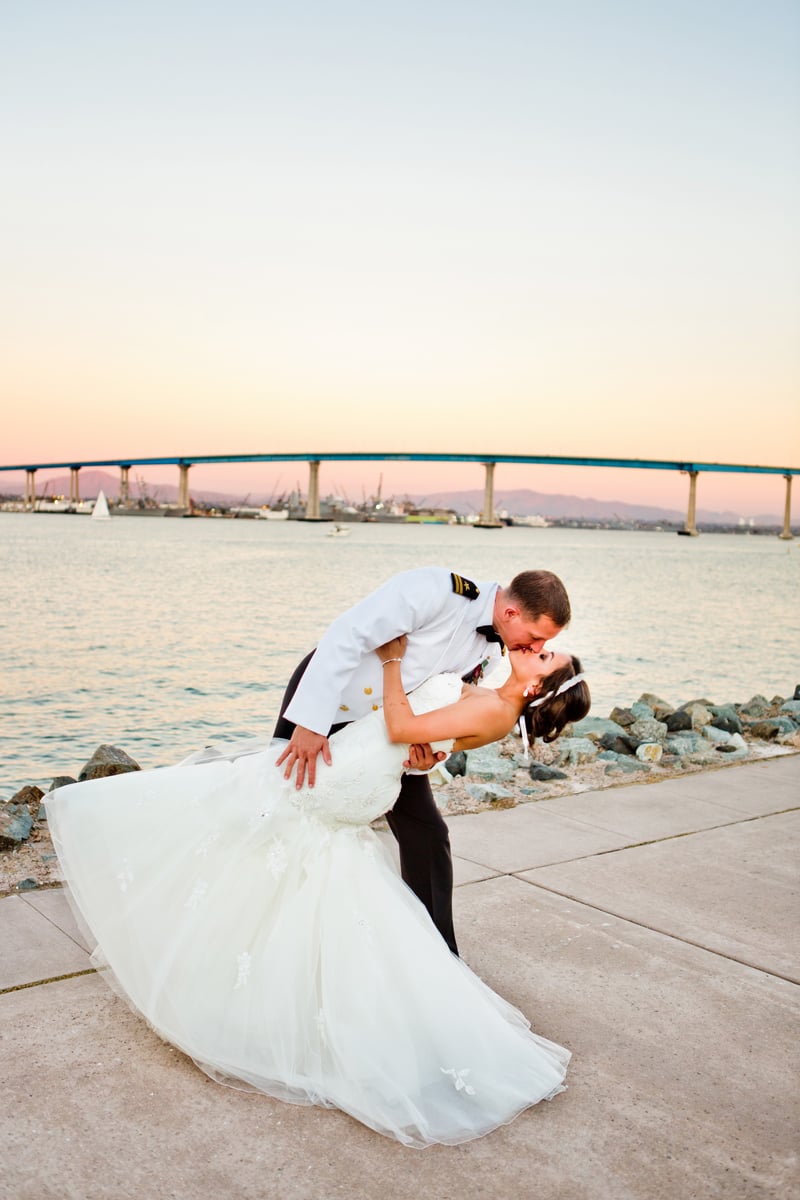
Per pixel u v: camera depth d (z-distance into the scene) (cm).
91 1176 216
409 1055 250
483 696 275
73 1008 291
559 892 398
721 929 367
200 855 268
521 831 479
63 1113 239
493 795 532
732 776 611
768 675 1967
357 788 266
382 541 14388
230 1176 219
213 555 7544
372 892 267
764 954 346
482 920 367
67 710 1416
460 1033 255
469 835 471
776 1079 269
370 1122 238
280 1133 236
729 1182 224
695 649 2397
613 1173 226
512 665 276
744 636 2733
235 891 264
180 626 2612
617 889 404
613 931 361
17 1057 263
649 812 520
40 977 309
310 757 265
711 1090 262
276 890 265
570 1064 272
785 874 427
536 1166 228
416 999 257
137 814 278
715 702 1606
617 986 319
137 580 4534
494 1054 255
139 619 2786
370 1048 248
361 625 270
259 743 319
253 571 5512
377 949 260
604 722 790
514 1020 281
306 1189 216
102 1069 259
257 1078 253
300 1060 254
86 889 280
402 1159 228
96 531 14862
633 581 5819
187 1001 261
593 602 3991
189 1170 220
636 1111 251
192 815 272
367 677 286
